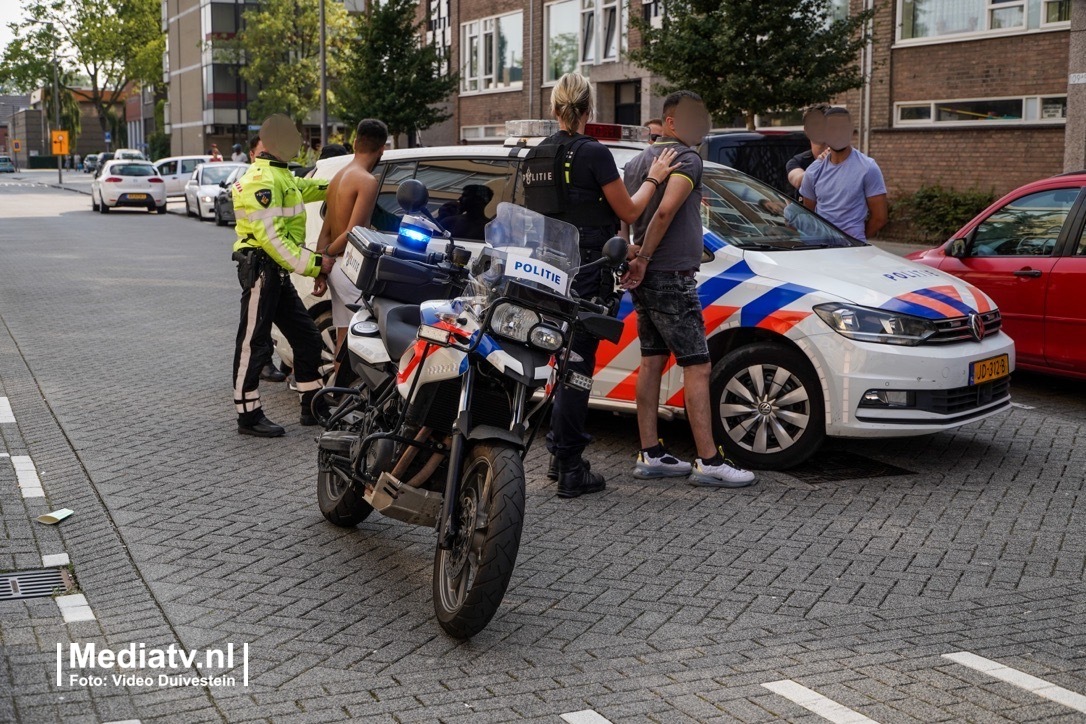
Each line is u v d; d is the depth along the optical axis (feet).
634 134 25.89
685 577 16.55
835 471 22.27
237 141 230.07
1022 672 13.29
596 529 18.75
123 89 302.45
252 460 22.79
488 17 119.44
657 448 21.86
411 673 13.34
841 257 23.49
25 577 16.47
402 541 18.20
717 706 12.41
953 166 70.33
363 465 16.66
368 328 17.49
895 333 21.16
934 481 21.59
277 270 24.29
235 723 12.05
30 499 20.13
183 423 25.73
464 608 13.80
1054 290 28.27
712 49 60.23
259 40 164.96
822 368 21.34
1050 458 23.24
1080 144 62.08
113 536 18.13
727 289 22.41
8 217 115.75
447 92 110.32
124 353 34.71
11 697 12.65
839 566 17.04
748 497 20.57
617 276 20.59
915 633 14.52
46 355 34.32
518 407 14.48
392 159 26.48
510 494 13.85
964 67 69.46
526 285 14.15
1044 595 15.90
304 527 18.75
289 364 29.19
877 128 74.79
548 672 13.37
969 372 21.66
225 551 17.56
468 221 24.44
